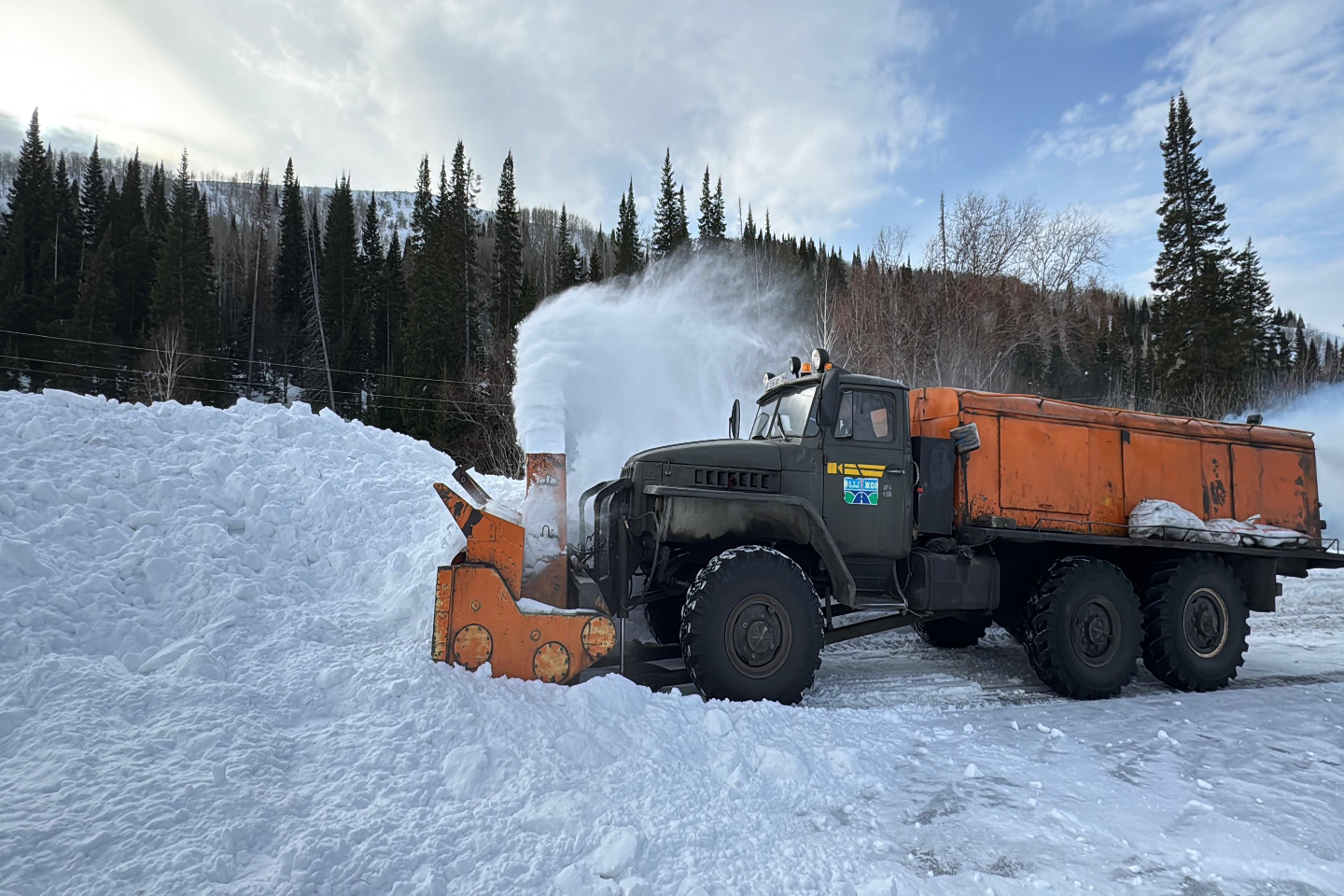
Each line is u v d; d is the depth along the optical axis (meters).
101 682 3.28
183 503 5.37
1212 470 6.26
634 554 4.97
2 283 41.50
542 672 3.96
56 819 2.35
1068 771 3.71
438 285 37.09
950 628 6.89
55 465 5.35
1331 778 3.64
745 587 4.45
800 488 5.04
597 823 2.74
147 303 44.22
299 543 5.50
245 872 2.26
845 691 5.33
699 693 4.50
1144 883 2.61
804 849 2.77
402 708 3.40
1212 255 34.28
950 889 2.54
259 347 49.00
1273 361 35.97
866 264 29.00
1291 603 9.55
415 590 4.72
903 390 5.39
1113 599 5.38
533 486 4.57
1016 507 5.58
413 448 8.16
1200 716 4.74
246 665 3.78
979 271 27.94
